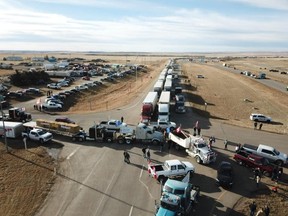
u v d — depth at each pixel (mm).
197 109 68875
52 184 30938
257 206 27656
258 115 60875
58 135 47031
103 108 69188
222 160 38531
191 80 124688
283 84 116000
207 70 176500
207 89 101500
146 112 55125
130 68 168750
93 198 28406
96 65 187625
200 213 26344
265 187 31578
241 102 80812
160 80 90438
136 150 41156
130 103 73438
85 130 49844
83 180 31984
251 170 35750
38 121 46531
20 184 30641
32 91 83500
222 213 26438
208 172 34781
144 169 35000
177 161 33250
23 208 26375
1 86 81500
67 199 28141
